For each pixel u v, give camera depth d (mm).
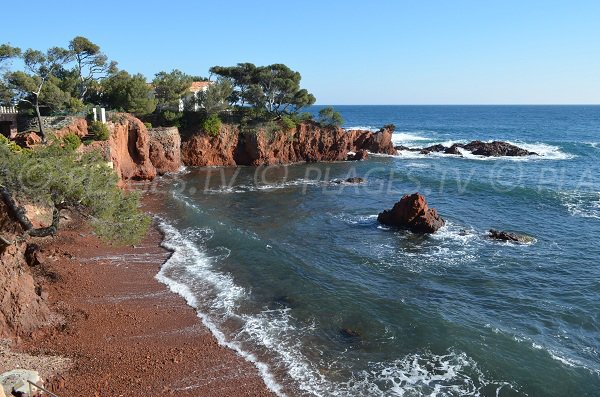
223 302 23734
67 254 28312
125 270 27234
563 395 16578
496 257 30656
